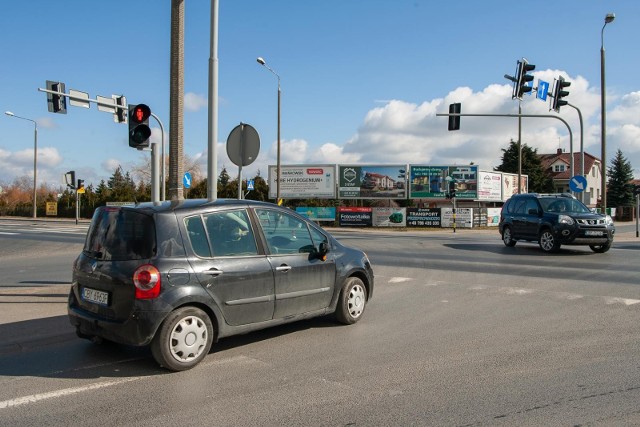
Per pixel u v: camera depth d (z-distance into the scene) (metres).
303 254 6.33
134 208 5.39
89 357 5.59
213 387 4.67
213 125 8.30
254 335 6.38
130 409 4.19
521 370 5.05
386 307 8.02
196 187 60.06
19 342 5.98
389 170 46.12
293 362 5.36
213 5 8.23
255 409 4.17
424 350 5.74
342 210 42.88
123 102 14.20
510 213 18.73
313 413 4.08
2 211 61.78
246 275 5.60
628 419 3.91
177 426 3.87
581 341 6.05
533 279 10.78
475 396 4.39
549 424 3.84
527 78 20.42
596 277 10.99
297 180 46.91
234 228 5.71
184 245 5.26
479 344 5.95
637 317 7.25
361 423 3.89
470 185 45.81
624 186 73.62
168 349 5.02
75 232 28.86
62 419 4.01
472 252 16.92
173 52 8.81
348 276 6.85
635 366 5.13
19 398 4.45
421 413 4.06
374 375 4.94
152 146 8.74
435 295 9.02
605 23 24.33
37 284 10.25
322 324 6.91
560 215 16.20
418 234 31.44
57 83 17.09
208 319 5.30
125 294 5.01
